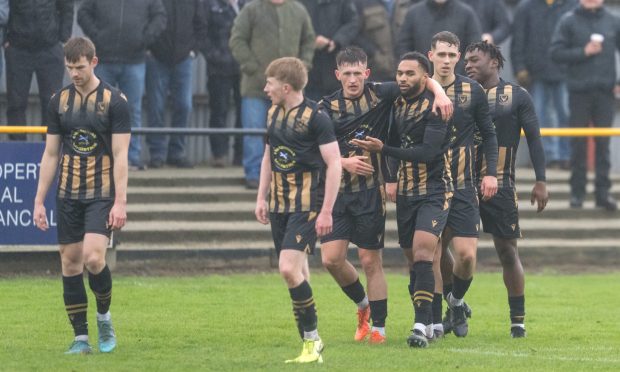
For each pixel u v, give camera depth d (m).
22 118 50.91
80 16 52.81
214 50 57.06
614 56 55.16
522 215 54.66
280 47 52.50
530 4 60.41
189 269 47.75
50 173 30.28
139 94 53.25
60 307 38.22
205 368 28.30
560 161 61.62
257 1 52.66
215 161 53.47
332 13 54.53
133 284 43.78
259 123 52.91
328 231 28.75
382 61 55.84
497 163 34.16
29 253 45.44
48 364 28.69
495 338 34.25
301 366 28.53
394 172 33.00
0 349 31.00
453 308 34.47
